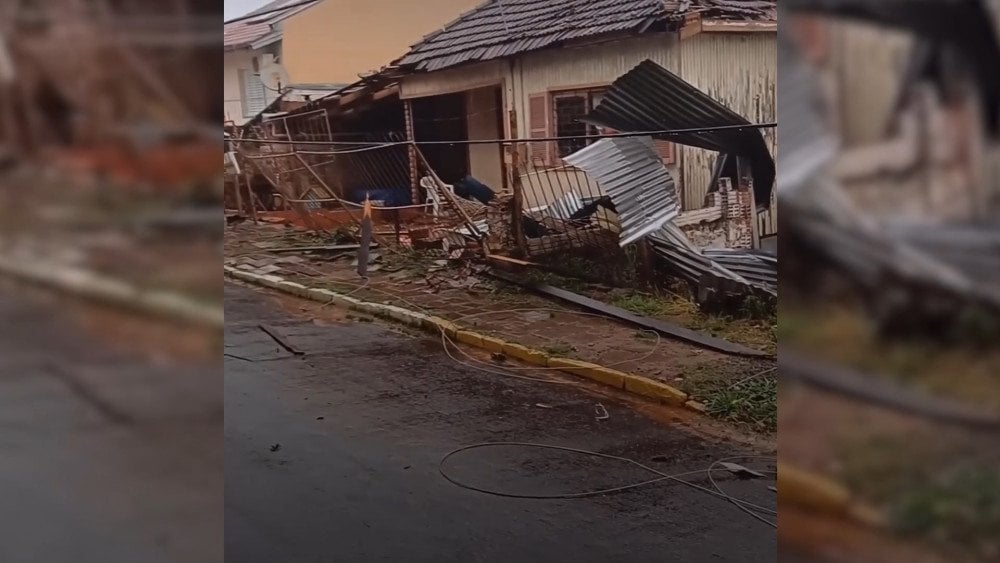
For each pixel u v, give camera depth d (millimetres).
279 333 7648
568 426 5582
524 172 8273
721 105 7148
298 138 9359
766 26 6953
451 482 4625
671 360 6680
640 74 7422
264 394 6020
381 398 6035
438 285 8750
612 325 7461
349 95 9094
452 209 8805
